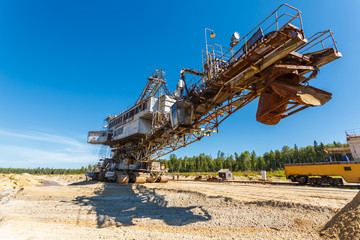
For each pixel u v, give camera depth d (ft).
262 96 31.17
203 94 43.60
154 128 72.54
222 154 458.91
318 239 21.29
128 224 32.27
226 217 33.60
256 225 28.63
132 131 93.81
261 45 27.07
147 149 83.76
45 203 50.83
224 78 36.73
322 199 39.47
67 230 28.48
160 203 50.06
